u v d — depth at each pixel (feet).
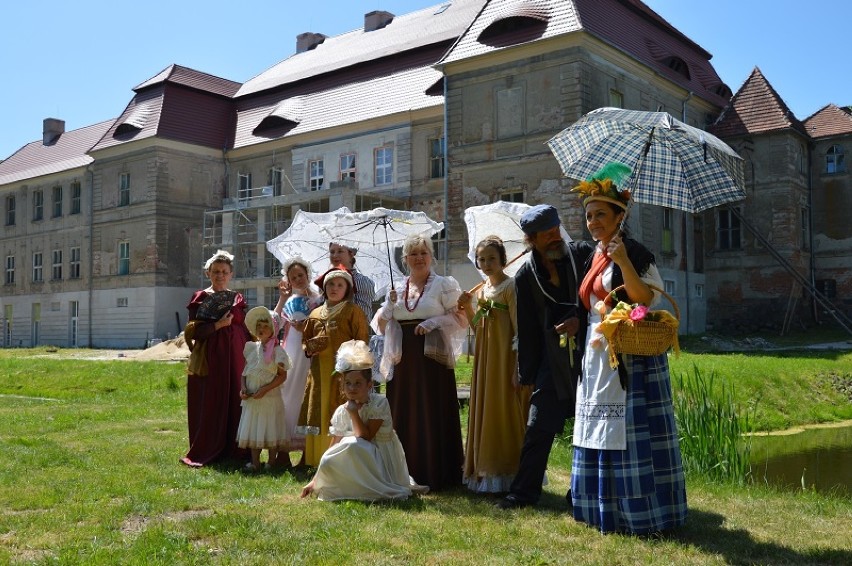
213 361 24.82
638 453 15.75
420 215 27.07
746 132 110.01
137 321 133.18
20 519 16.85
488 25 93.86
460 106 96.22
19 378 58.44
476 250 20.31
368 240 27.89
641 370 16.02
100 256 141.69
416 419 20.62
